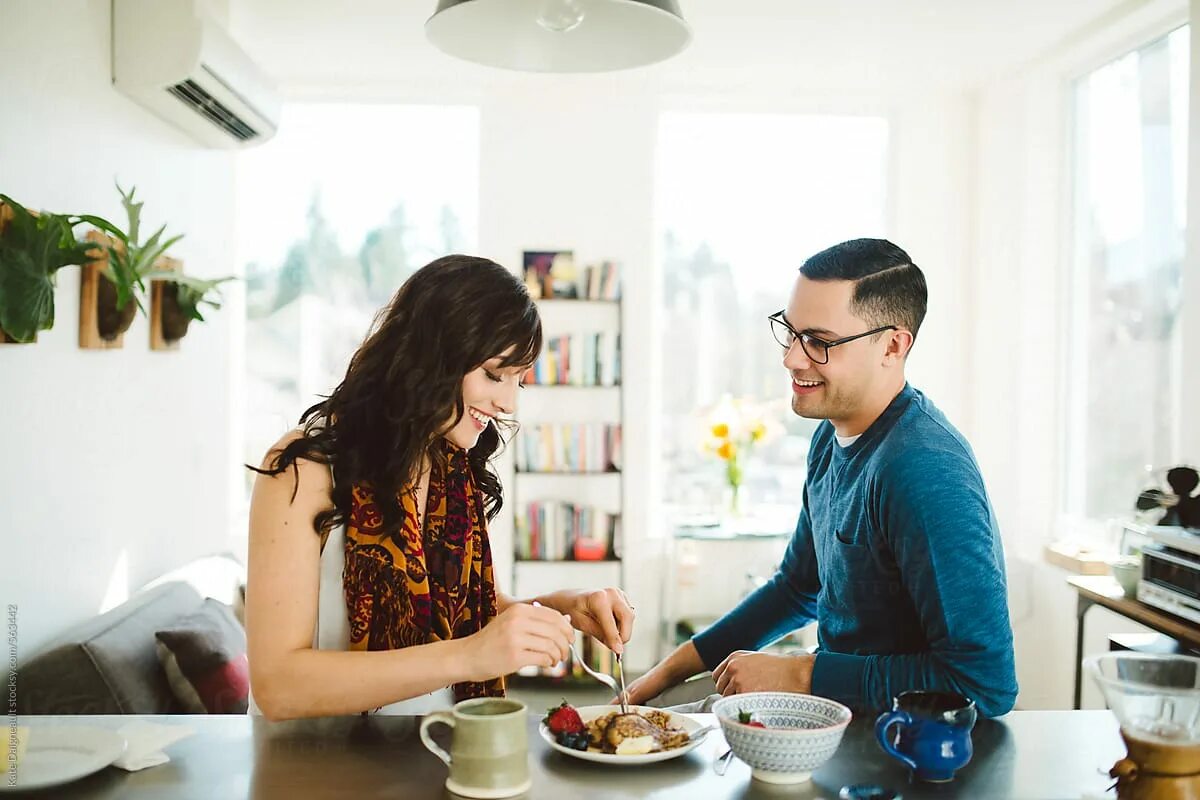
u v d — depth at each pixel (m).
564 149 4.96
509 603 1.85
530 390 5.02
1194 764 1.16
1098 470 4.17
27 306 2.40
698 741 1.37
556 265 4.86
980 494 1.66
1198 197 3.07
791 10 3.87
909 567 1.64
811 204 5.14
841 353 1.76
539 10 1.91
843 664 1.61
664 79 4.80
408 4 3.86
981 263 4.88
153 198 3.59
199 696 2.77
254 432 4.98
